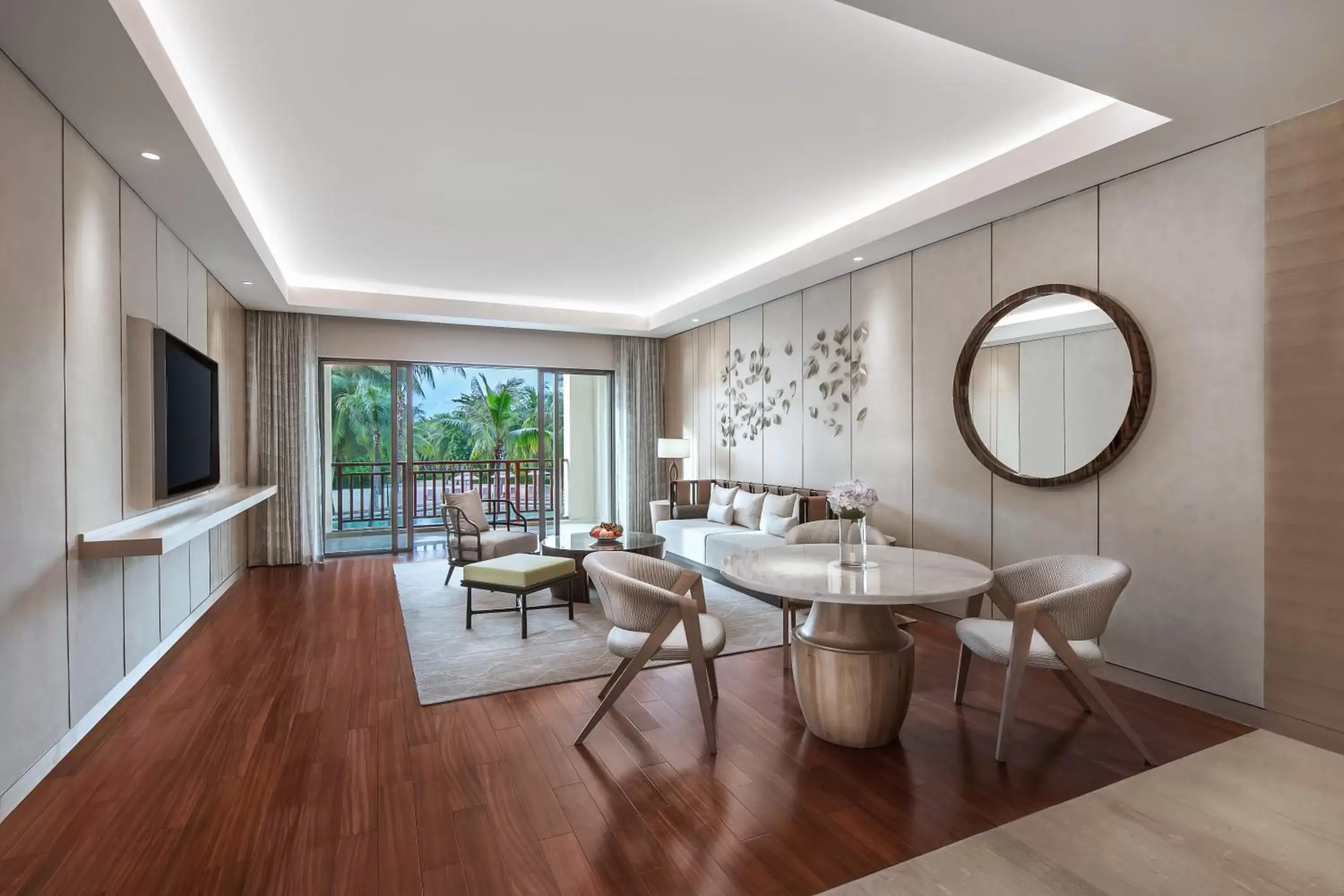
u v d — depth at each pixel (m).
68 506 2.68
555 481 8.20
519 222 4.75
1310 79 2.45
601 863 1.95
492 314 7.24
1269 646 2.85
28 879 1.87
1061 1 2.00
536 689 3.35
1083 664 2.59
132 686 3.35
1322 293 2.67
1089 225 3.56
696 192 4.20
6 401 2.24
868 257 4.89
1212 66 2.36
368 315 6.83
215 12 2.39
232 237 4.21
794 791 2.35
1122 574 2.65
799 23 2.50
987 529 4.19
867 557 3.18
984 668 3.66
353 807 2.26
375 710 3.08
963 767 2.53
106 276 3.09
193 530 3.27
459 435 8.79
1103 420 3.48
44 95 2.50
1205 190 3.06
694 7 2.40
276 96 2.98
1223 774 2.48
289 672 3.59
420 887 1.84
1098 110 3.13
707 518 7.06
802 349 5.93
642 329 8.05
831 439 5.56
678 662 3.75
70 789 2.38
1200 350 3.08
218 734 2.83
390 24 2.48
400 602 5.13
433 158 3.67
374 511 7.42
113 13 2.05
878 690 2.62
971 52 2.69
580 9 2.40
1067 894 1.83
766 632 4.35
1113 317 3.37
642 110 3.15
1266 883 1.88
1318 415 2.69
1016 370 3.96
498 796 2.32
